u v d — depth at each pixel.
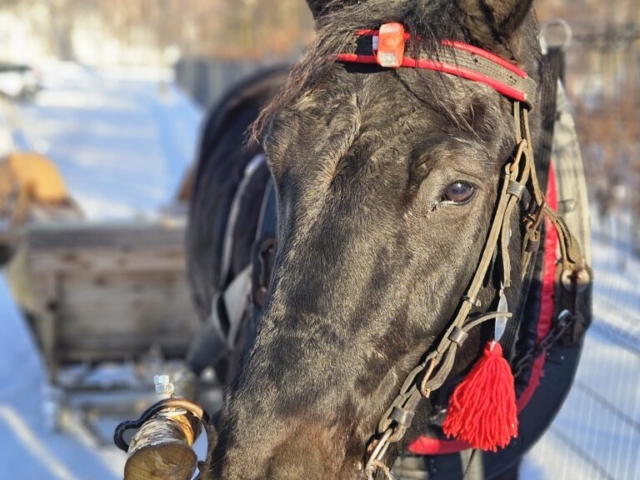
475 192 1.47
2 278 7.53
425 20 1.58
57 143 15.65
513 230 1.67
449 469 1.96
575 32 6.06
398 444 1.65
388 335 1.46
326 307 1.42
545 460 3.72
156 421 1.43
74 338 4.20
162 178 12.36
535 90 1.67
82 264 4.07
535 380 1.95
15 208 5.51
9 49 58.47
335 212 1.44
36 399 4.89
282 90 1.67
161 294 4.21
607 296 5.66
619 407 4.12
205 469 1.41
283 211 1.52
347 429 1.46
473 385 1.59
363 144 1.46
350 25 1.60
